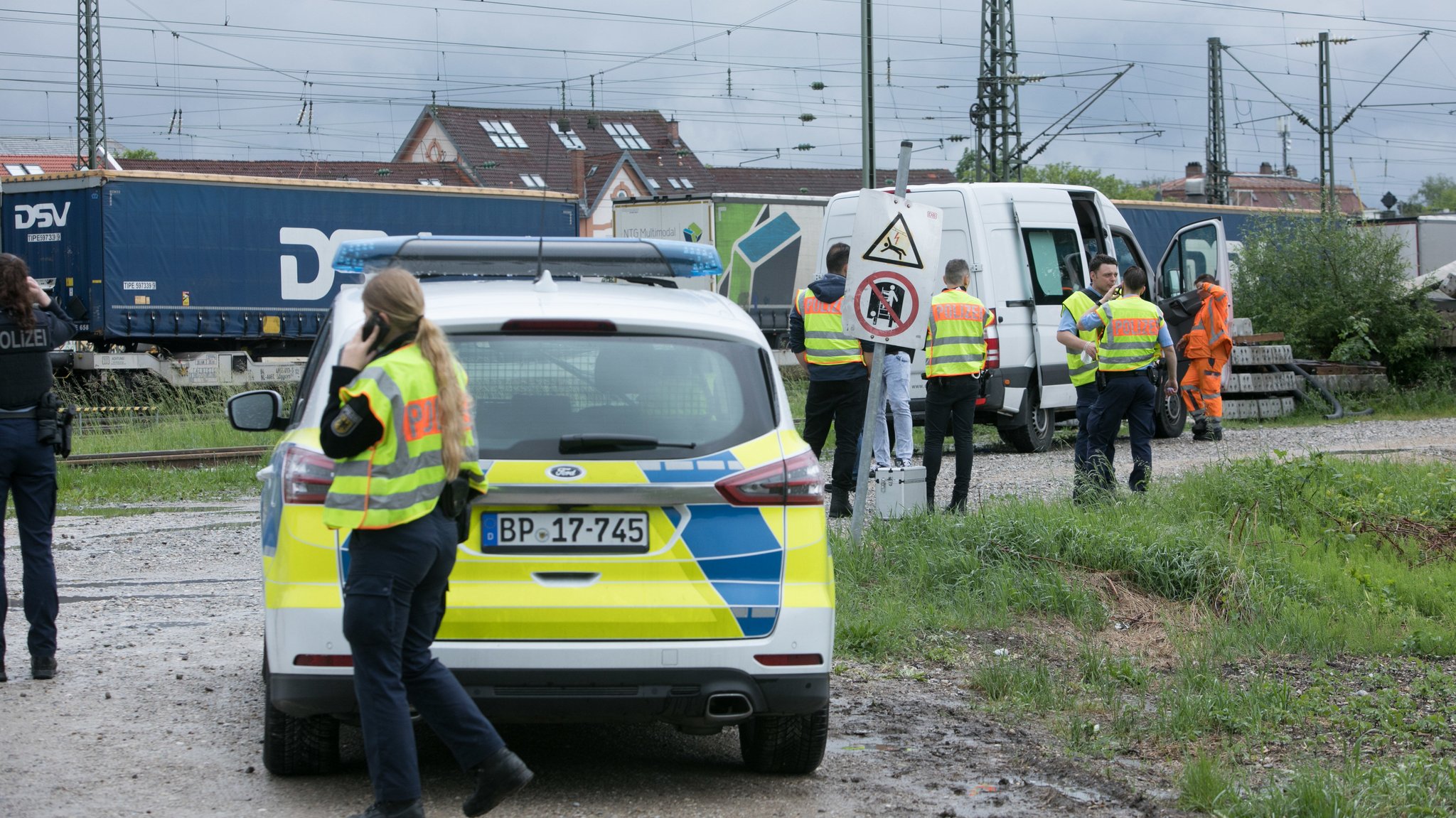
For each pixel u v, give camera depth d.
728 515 6.54
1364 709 8.88
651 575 6.44
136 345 36.94
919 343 12.39
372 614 5.73
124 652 9.85
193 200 36.88
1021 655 10.13
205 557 14.44
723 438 6.60
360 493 5.67
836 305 15.24
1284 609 11.44
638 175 93.44
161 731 7.84
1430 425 29.11
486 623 6.29
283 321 38.41
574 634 6.34
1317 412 31.73
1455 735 8.41
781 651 6.51
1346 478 16.23
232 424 8.30
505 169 96.94
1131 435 15.82
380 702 5.80
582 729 8.34
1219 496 15.49
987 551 12.35
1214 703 8.68
